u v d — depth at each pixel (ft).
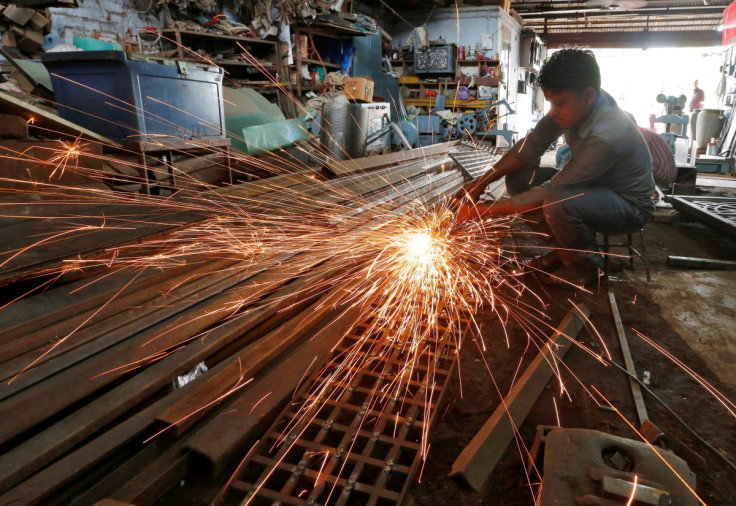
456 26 46.42
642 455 4.71
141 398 5.41
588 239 10.46
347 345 7.30
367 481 5.25
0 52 14.07
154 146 12.25
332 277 9.32
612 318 9.25
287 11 27.17
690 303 10.03
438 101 37.91
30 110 9.62
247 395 5.93
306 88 29.84
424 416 5.93
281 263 8.94
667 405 6.61
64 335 5.80
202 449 5.01
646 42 71.67
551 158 44.39
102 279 7.04
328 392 6.26
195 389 5.75
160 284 7.28
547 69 9.32
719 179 32.71
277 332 7.20
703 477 5.29
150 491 4.68
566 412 6.41
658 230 16.97
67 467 4.46
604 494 4.10
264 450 5.40
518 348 7.92
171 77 12.82
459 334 7.95
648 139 11.97
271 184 13.33
